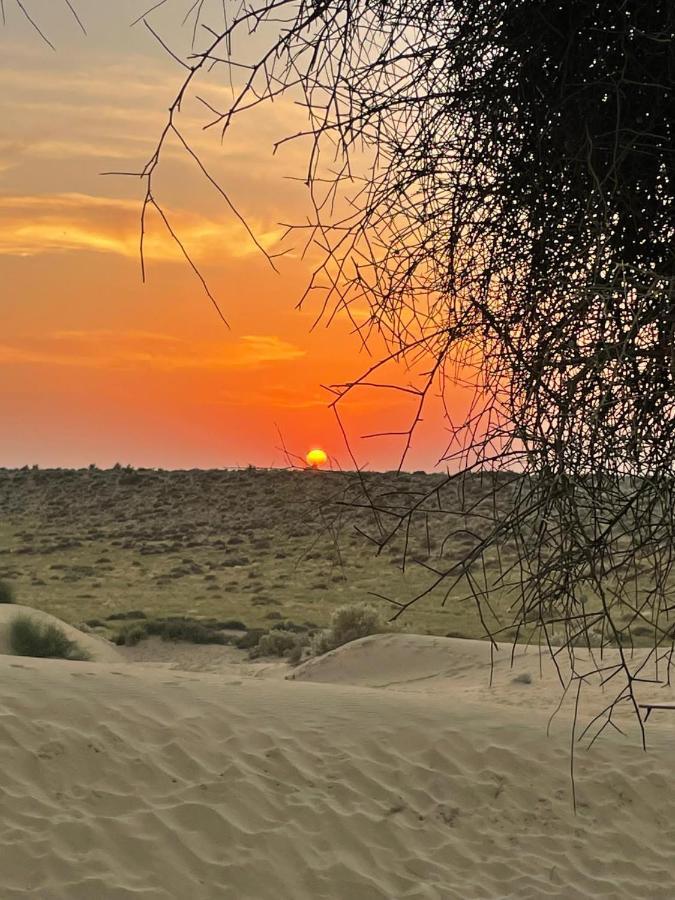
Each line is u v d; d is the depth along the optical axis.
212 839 7.49
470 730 9.59
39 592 55.06
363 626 29.66
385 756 9.02
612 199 1.85
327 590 48.19
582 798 8.64
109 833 7.30
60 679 9.67
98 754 8.27
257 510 79.38
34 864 6.80
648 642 16.75
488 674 19.95
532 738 9.52
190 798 7.92
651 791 8.73
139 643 36.62
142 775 8.12
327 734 9.29
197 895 6.88
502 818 8.37
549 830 8.25
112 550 73.50
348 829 7.91
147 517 83.38
